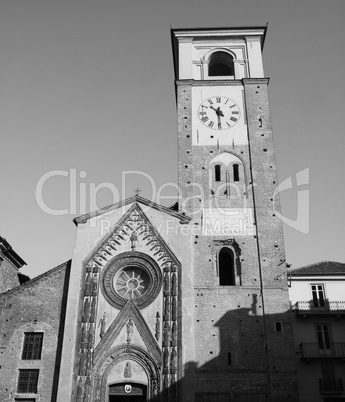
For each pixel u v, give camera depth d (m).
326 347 49.44
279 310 43.34
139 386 41.16
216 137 53.19
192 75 58.00
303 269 54.00
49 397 41.16
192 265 45.12
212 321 43.19
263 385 40.47
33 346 43.56
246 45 60.12
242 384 40.53
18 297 45.47
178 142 52.94
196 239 47.12
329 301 51.88
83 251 46.19
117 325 42.88
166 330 42.31
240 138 53.09
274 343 41.94
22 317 44.62
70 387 40.44
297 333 50.16
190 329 42.19
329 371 47.97
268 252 46.09
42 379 41.94
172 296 43.75
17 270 53.97
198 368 41.16
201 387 40.41
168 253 45.69
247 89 55.88
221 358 41.56
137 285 45.34
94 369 41.34
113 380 41.16
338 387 47.09
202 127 53.88
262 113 54.31
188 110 54.94
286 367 40.97
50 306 44.91
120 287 45.34
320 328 50.50
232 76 59.09
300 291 52.62
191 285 44.16
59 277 46.06
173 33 61.00
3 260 49.97
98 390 40.78
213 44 60.59
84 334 42.41
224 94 55.94
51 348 43.12
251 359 41.50
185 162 51.59
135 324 42.94
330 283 52.78
